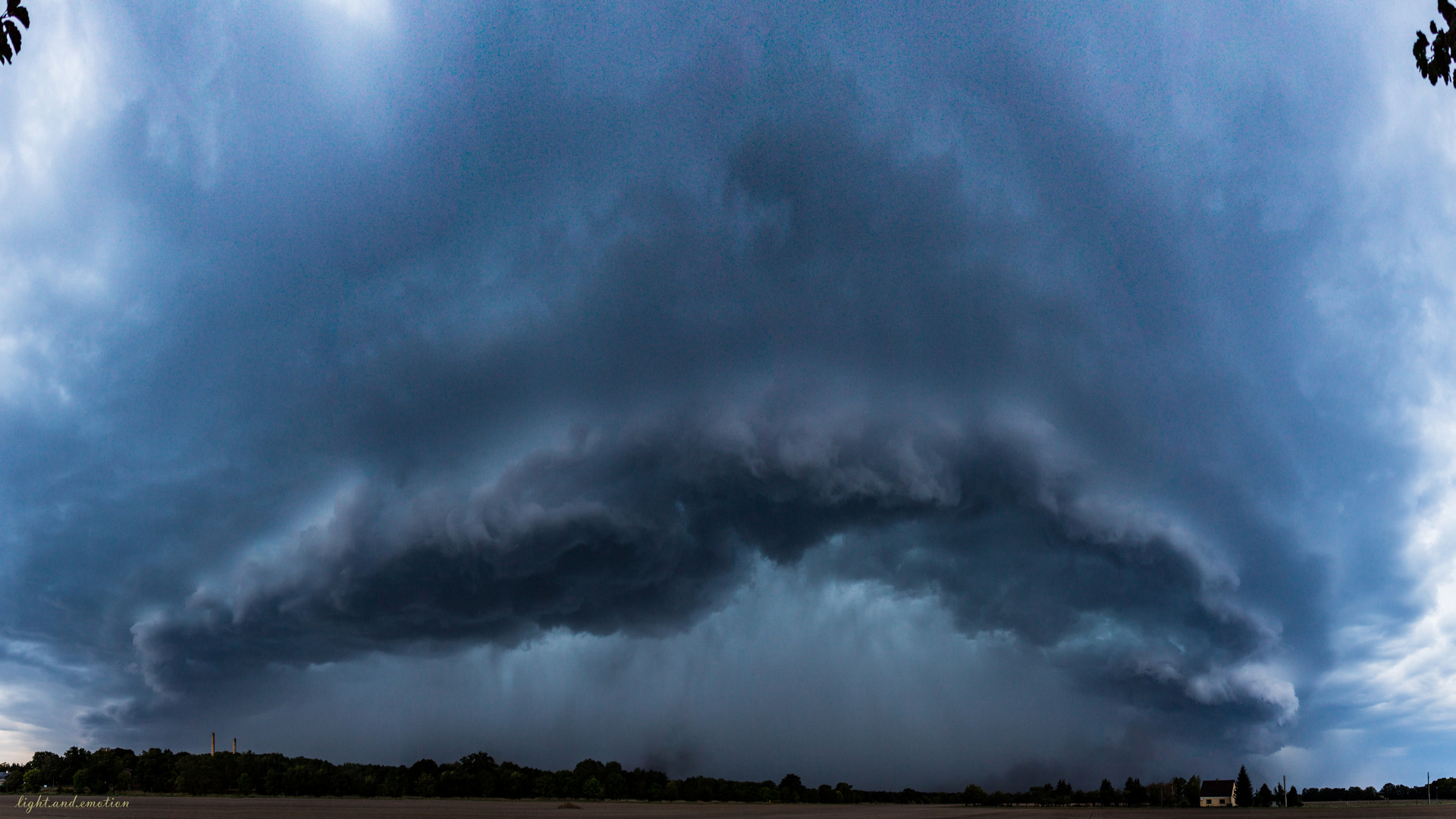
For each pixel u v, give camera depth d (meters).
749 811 155.75
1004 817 142.00
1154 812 168.62
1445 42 10.88
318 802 165.25
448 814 115.56
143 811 116.31
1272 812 168.62
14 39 10.41
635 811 146.62
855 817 135.12
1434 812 166.88
